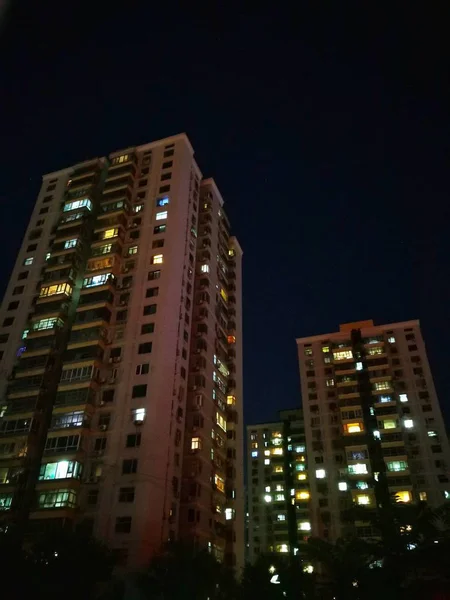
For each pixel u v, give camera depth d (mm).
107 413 48250
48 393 51781
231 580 39562
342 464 80188
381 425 81375
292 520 97000
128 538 40719
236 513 54438
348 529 72875
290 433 109062
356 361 90375
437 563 31047
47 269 59844
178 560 36438
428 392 83062
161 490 44406
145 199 64375
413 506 34844
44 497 44344
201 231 67000
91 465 45750
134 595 37969
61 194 69625
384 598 30906
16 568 31891
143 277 56750
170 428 48219
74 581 32438
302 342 97125
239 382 64500
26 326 57750
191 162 69688
